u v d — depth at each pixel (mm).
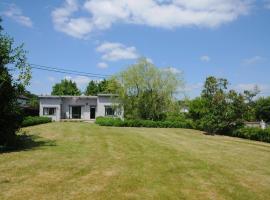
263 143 21125
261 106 47969
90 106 44938
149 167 10242
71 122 37594
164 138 20500
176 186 8031
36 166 9734
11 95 13414
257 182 8883
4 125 13320
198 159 12250
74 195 6953
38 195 6855
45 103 43438
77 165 10109
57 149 13555
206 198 7156
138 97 34844
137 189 7598
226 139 22344
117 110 37812
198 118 28844
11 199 6531
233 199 7184
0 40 12930
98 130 24891
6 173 8734
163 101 35188
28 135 19656
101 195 7016
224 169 10484
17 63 13344
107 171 9398
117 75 35750
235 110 25578
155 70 34969
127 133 22938
